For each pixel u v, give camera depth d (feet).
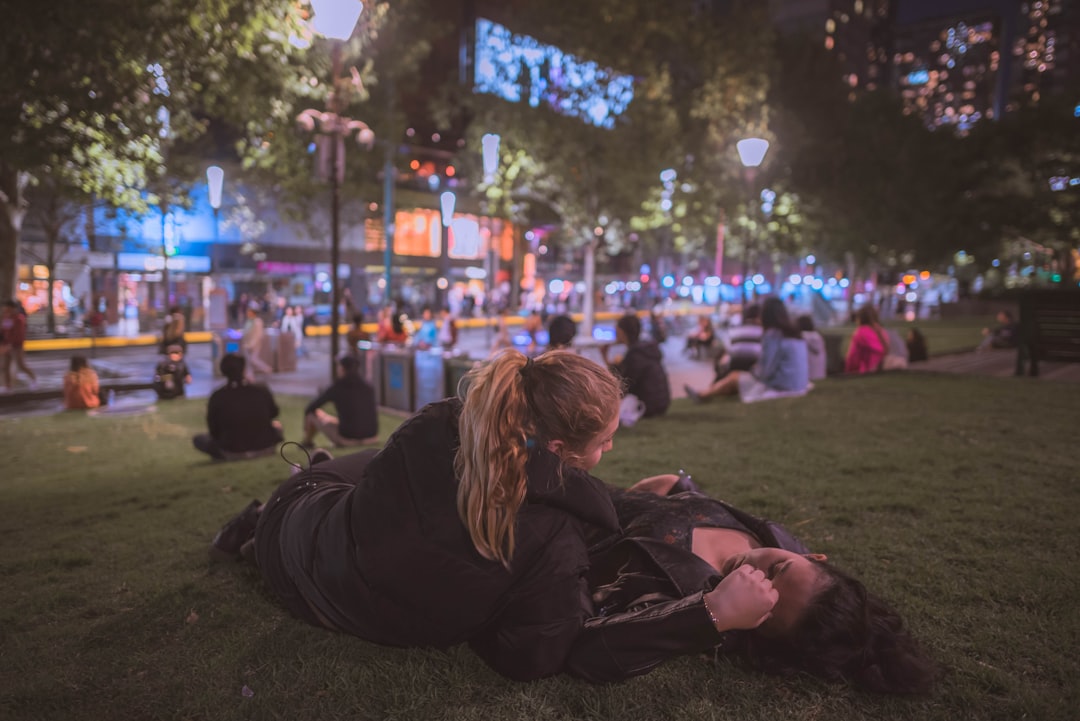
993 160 150.00
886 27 636.07
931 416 25.36
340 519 7.39
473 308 164.04
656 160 89.45
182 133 45.19
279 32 41.32
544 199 102.53
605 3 83.46
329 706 7.30
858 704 7.27
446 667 7.93
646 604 7.31
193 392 56.34
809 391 33.04
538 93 88.89
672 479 10.04
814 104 129.18
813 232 129.18
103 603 10.00
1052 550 11.60
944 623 9.01
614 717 7.06
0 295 52.26
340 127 34.78
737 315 89.35
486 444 6.36
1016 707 7.16
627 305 176.65
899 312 186.50
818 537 12.32
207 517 15.35
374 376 43.86
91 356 80.38
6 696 7.47
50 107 35.70
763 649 7.63
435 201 162.81
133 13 35.22
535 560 6.86
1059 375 39.70
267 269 138.82
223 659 8.19
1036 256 180.24
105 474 24.53
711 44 89.30
